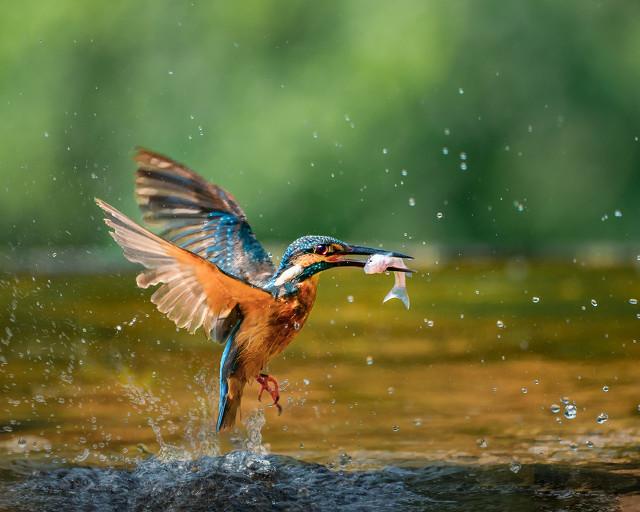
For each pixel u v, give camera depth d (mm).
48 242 23438
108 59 25734
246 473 5891
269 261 6270
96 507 5367
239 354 5816
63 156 24953
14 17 25578
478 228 25516
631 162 25844
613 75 26031
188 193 6289
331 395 8180
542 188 25828
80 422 7258
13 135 24969
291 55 25984
